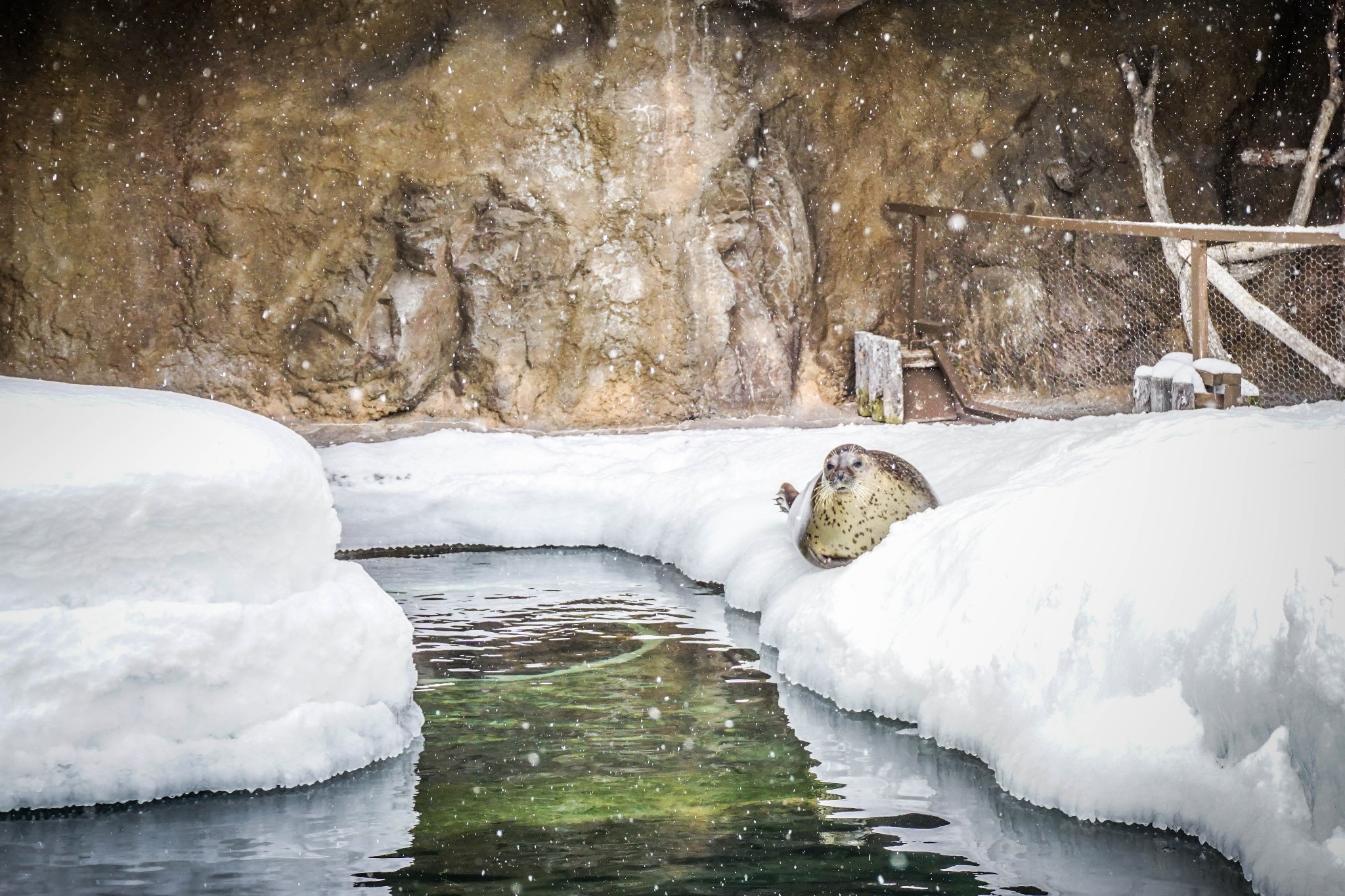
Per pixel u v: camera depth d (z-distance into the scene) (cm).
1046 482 589
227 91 1439
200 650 454
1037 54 1684
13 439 447
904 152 1641
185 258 1455
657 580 924
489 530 1098
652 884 387
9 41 1383
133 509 445
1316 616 398
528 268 1519
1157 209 1655
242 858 406
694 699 608
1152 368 1156
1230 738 418
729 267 1561
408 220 1488
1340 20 1611
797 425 1491
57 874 392
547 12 1489
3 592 438
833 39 1590
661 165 1521
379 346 1495
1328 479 466
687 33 1510
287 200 1455
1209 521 476
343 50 1461
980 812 450
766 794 472
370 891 381
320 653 490
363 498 1097
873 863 404
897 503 715
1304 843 368
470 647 714
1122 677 461
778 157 1572
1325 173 1717
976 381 1670
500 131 1488
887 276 1641
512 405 1523
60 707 438
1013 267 1689
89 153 1416
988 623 536
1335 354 1609
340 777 489
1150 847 412
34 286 1404
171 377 1459
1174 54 1720
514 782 486
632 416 1556
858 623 615
